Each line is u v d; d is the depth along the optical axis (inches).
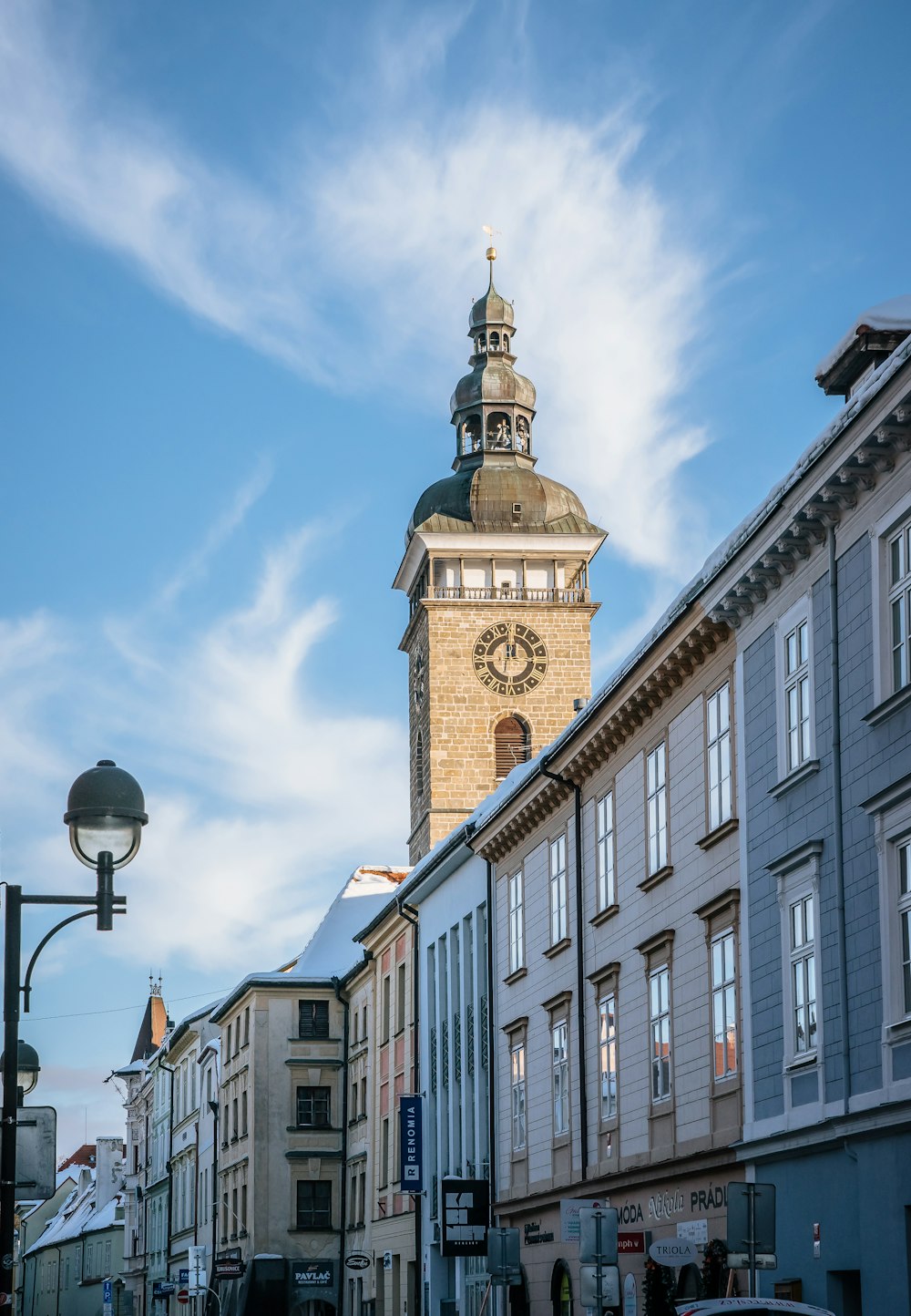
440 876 2285.9
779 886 1179.3
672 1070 1395.2
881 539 1039.6
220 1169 3622.0
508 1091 1925.4
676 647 1362.0
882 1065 1010.1
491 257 5684.1
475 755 4975.4
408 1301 2479.1
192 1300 3171.8
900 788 992.2
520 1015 1882.4
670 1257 1213.7
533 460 5408.5
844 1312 1071.6
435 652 5009.8
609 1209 1128.2
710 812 1333.7
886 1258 995.3
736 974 1259.8
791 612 1179.3
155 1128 4862.2
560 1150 1705.2
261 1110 3245.6
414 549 5128.0
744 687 1261.1
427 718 5036.9
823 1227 1091.3
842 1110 1056.2
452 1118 2202.3
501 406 5423.2
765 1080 1195.3
